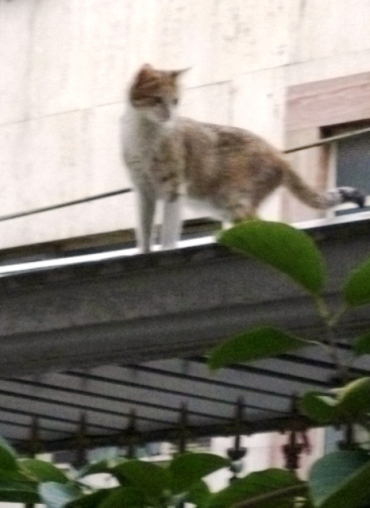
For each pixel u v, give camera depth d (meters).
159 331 4.09
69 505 3.60
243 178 10.47
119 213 12.16
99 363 4.30
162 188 10.00
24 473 3.74
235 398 4.96
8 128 13.07
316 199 10.42
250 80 11.55
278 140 11.24
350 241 3.81
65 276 4.18
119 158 12.27
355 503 3.21
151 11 12.41
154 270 4.07
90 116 12.64
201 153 10.32
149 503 3.69
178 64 12.05
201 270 4.00
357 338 3.69
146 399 5.09
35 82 13.05
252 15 11.73
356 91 10.90
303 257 3.37
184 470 3.65
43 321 4.24
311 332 3.89
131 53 12.50
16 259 12.77
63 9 13.01
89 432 5.47
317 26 11.31
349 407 3.42
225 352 3.55
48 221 12.59
